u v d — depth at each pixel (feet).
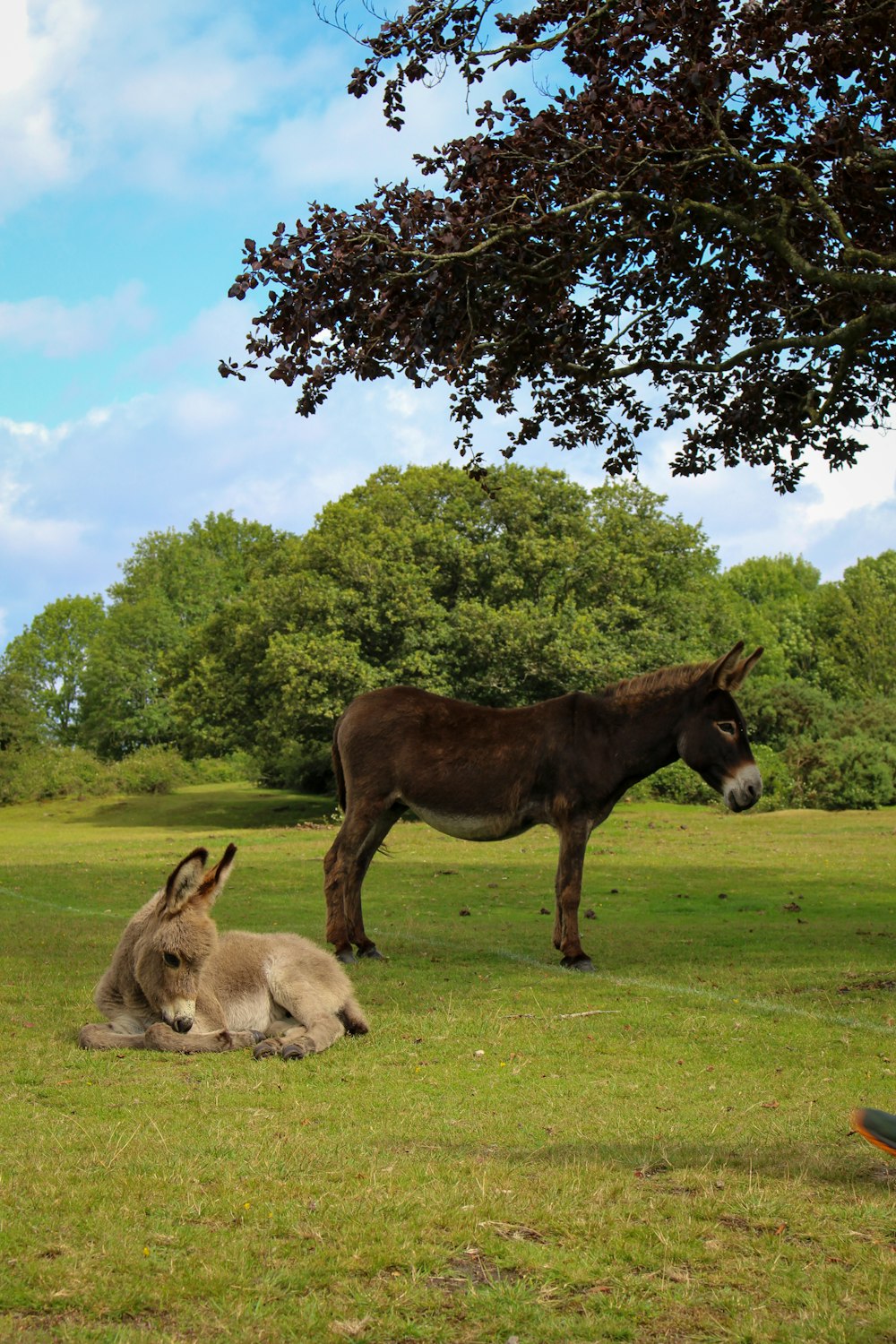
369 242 30.89
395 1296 11.08
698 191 34.60
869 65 33.27
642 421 43.06
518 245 32.27
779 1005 28.17
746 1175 15.03
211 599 276.82
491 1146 16.42
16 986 29.78
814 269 33.50
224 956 23.94
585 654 130.52
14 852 89.92
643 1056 22.80
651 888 60.70
